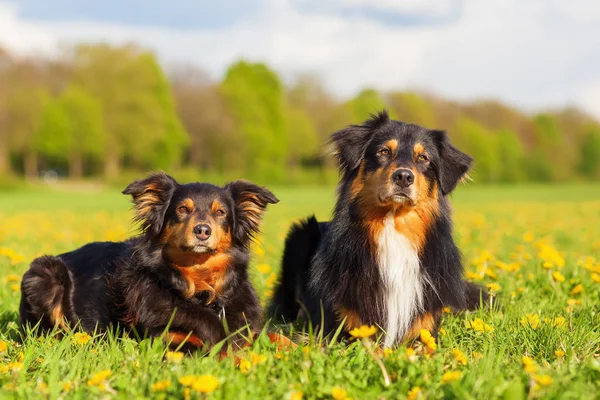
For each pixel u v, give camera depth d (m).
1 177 54.41
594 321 5.43
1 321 5.88
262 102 76.62
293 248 6.68
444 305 5.26
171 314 4.91
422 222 5.20
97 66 64.88
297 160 81.12
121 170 69.44
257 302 5.53
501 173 89.38
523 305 6.07
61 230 14.88
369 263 5.16
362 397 3.51
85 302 5.48
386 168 5.06
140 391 3.51
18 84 63.97
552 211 26.20
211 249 4.99
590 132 103.44
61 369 4.03
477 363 4.06
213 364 4.05
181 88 76.44
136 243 5.33
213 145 72.00
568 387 3.54
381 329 4.97
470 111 103.31
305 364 3.85
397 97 85.19
